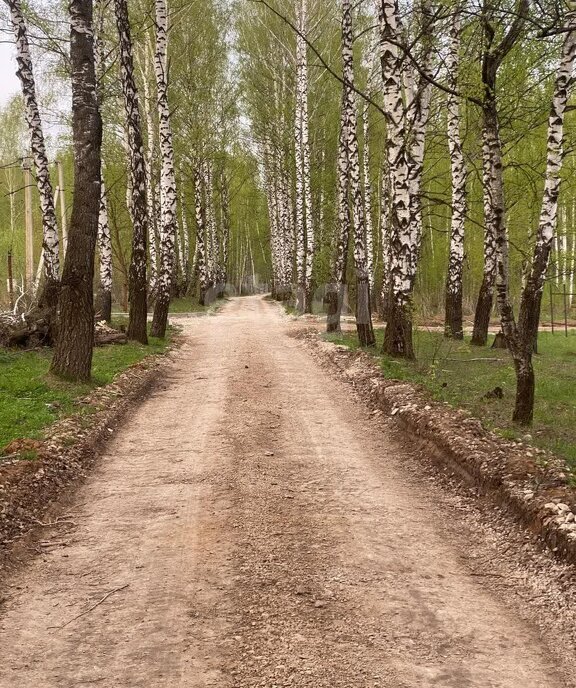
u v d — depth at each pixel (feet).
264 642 13.67
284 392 40.06
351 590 15.96
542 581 16.44
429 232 123.54
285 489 23.26
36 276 79.05
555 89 39.29
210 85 113.50
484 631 14.28
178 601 15.46
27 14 60.54
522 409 28.99
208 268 154.20
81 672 12.78
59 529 19.97
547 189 41.93
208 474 24.76
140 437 30.30
